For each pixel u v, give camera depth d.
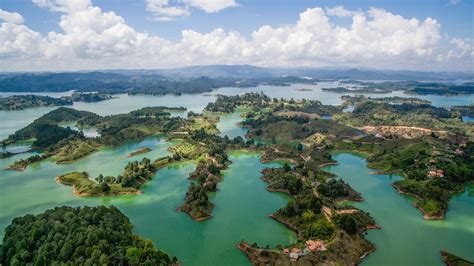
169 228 188.12
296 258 150.75
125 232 162.88
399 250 165.38
